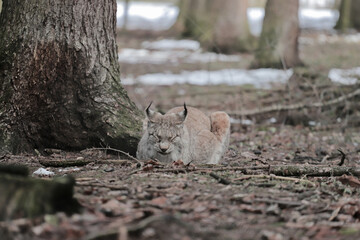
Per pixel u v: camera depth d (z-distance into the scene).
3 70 12.75
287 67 27.98
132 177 10.12
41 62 12.68
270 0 29.44
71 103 12.99
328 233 7.66
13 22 12.81
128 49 38.38
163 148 11.32
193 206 8.43
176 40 41.97
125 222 7.44
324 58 31.27
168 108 20.59
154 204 8.28
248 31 37.94
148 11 61.81
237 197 8.87
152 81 26.92
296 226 7.87
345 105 19.30
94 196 8.63
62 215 7.52
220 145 13.37
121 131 12.97
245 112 19.30
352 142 17.41
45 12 12.64
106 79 13.23
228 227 7.68
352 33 46.72
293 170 10.98
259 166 11.16
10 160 12.06
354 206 8.87
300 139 17.55
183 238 7.12
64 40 12.75
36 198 7.55
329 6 70.56
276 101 20.02
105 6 13.15
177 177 10.21
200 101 22.33
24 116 12.81
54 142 13.10
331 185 10.30
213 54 36.25
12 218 7.37
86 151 13.05
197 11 42.31
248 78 26.95
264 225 7.88
